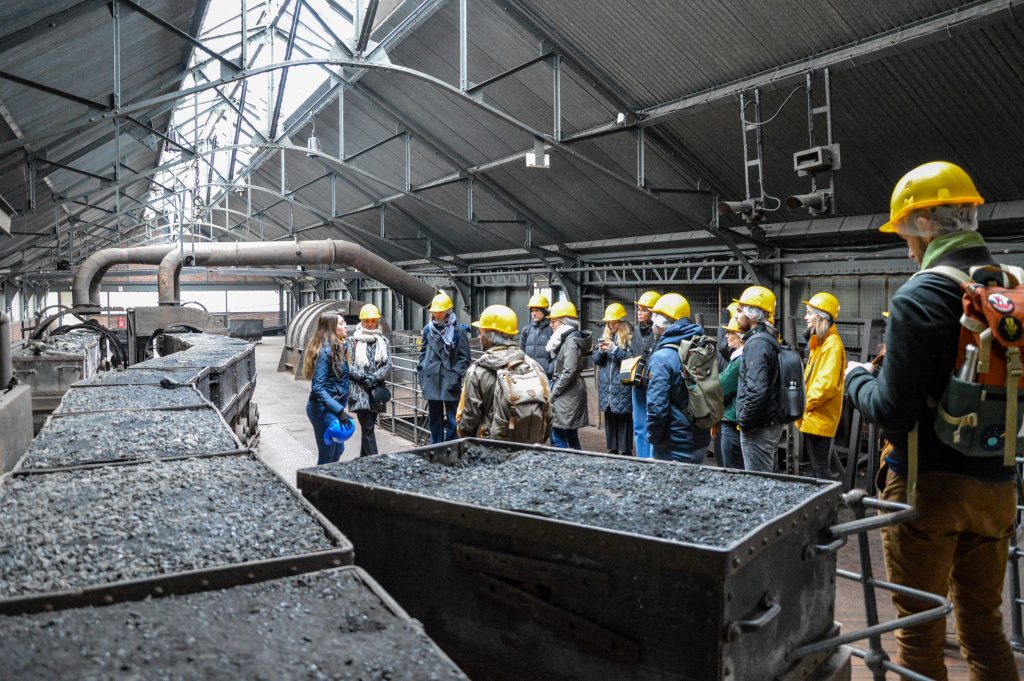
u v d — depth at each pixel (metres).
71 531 2.22
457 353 8.01
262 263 19.98
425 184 17.11
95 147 14.55
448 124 14.30
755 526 2.27
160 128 18.83
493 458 3.51
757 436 5.51
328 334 6.68
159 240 41.62
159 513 2.40
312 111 17.16
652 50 9.27
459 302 23.44
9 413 5.10
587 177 13.21
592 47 9.84
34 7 7.22
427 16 11.18
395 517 2.62
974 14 6.44
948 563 2.46
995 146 7.82
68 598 1.71
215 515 2.38
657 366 5.10
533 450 3.49
